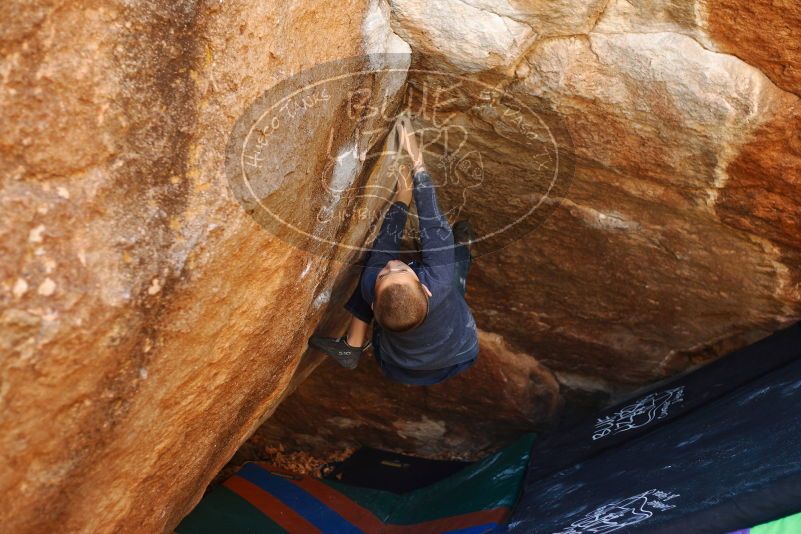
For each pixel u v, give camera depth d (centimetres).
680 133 264
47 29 137
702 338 395
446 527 402
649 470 326
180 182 170
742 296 353
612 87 252
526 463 426
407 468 496
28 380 151
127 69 151
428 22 230
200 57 163
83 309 156
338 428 512
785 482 248
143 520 226
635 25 233
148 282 170
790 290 338
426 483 478
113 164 156
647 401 408
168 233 171
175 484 236
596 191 313
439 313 287
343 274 319
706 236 323
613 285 373
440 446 504
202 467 254
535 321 416
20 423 154
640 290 372
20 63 135
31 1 133
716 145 266
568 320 410
